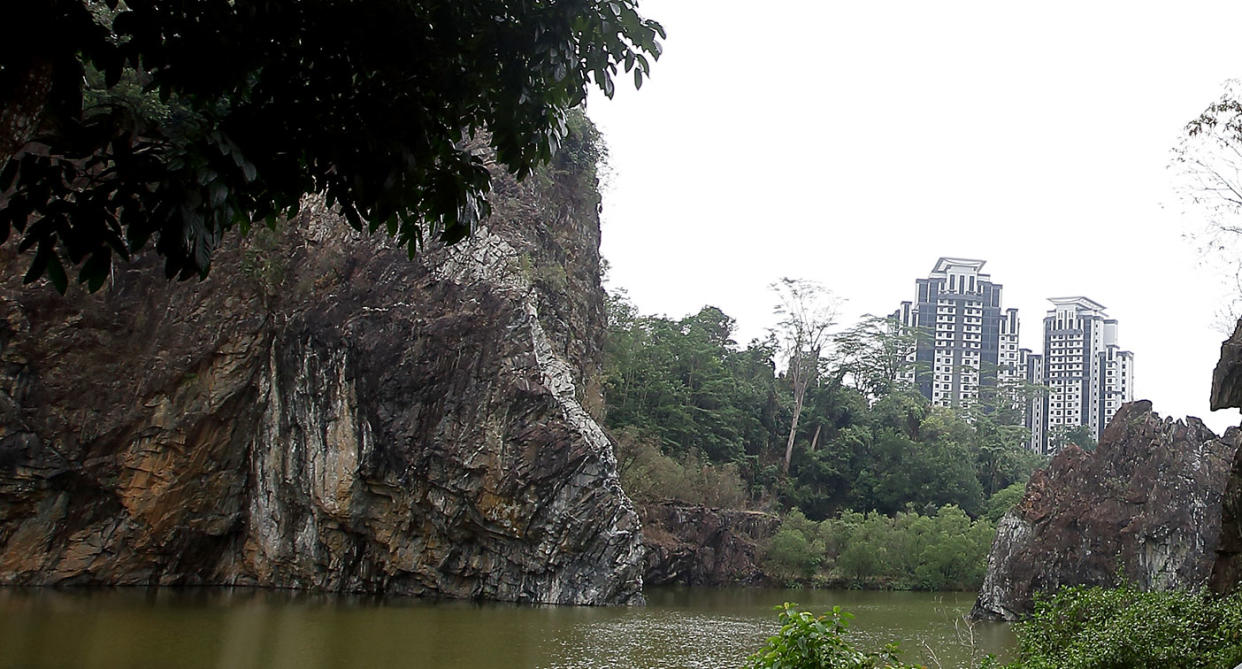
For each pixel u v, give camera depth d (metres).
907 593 49.25
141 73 20.39
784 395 70.75
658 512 49.00
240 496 35.00
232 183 3.99
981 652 23.36
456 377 35.66
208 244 3.86
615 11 4.97
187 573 34.19
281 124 4.27
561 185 49.75
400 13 4.61
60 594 28.14
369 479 35.06
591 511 35.94
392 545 35.50
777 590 49.12
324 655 19.44
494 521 35.16
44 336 30.17
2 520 29.70
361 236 36.50
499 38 4.92
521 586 35.84
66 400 30.66
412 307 36.09
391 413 35.22
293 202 4.47
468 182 5.24
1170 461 34.28
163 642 19.80
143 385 32.06
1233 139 16.02
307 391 35.06
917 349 113.56
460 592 36.09
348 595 34.59
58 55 3.72
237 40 4.27
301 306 35.22
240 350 34.06
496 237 38.72
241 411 34.53
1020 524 36.41
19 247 3.67
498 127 5.27
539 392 35.59
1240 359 15.41
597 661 20.84
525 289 37.62
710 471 54.53
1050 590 34.41
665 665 20.62
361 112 4.57
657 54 5.22
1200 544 32.88
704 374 62.94
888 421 70.06
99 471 31.33
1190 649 10.68
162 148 3.96
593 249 52.28
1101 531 34.28
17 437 29.66
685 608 35.97
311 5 4.41
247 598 30.62
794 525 54.94
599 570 36.25
